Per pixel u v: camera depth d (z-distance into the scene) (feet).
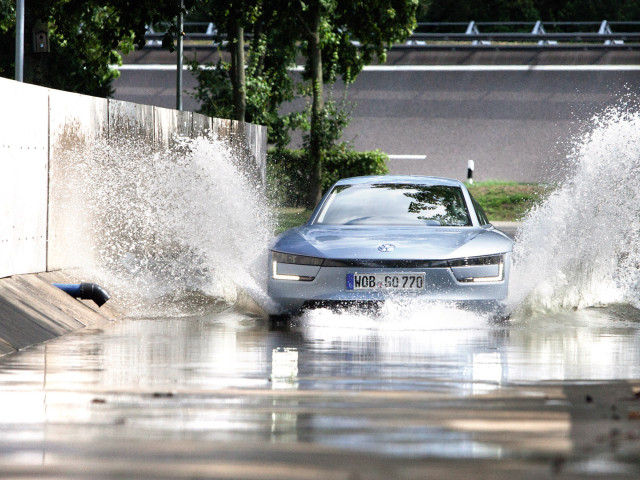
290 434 33.94
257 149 206.08
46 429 34.91
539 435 33.81
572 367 51.67
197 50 400.26
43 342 62.59
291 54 307.99
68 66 225.35
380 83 383.45
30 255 80.12
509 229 212.23
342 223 80.38
